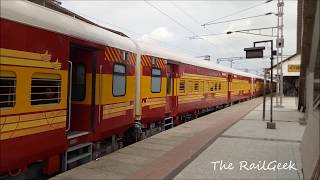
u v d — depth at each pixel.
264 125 15.68
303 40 17.86
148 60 11.86
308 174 6.48
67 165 7.37
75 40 7.09
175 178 7.06
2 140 5.24
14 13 5.48
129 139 11.05
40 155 6.07
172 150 9.42
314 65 13.02
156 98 12.63
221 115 19.89
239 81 33.81
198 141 10.82
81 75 8.29
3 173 5.47
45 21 6.20
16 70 5.49
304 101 22.70
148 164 7.84
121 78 9.49
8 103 5.37
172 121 15.10
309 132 8.74
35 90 5.93
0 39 5.19
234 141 11.33
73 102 8.34
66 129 6.84
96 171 7.21
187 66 16.97
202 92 19.98
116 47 9.15
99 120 8.33
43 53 6.09
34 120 5.88
